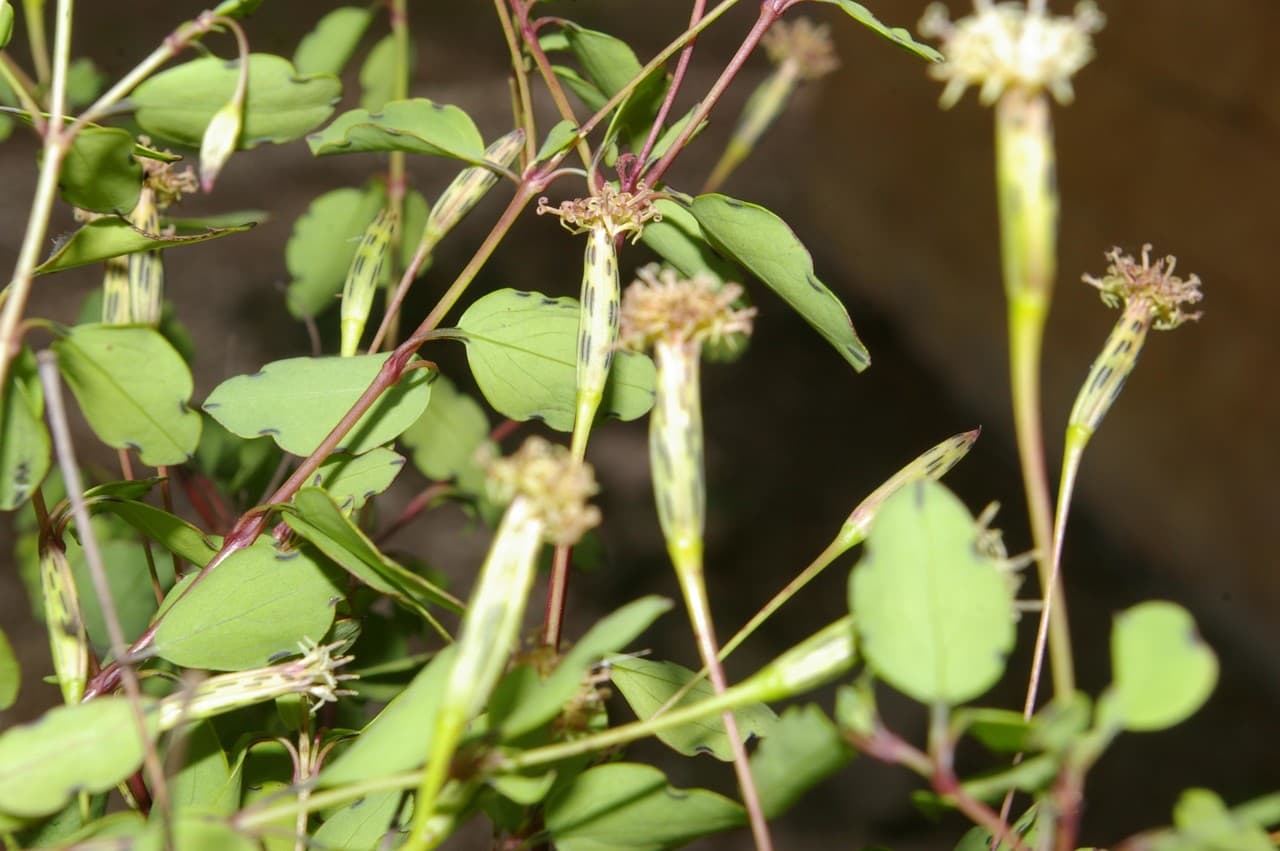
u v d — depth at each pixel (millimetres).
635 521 1492
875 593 457
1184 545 1564
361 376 528
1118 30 1617
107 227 508
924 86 2064
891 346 2092
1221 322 1510
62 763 469
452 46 2855
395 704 480
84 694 508
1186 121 1529
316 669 499
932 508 459
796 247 510
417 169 1922
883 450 1820
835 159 2352
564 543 461
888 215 2195
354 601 562
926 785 1186
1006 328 1901
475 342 525
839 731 458
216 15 499
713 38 3234
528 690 472
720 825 483
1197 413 1544
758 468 1732
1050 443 1782
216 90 504
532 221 2031
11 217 1825
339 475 523
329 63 625
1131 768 1282
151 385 500
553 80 541
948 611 456
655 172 530
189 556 524
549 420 529
